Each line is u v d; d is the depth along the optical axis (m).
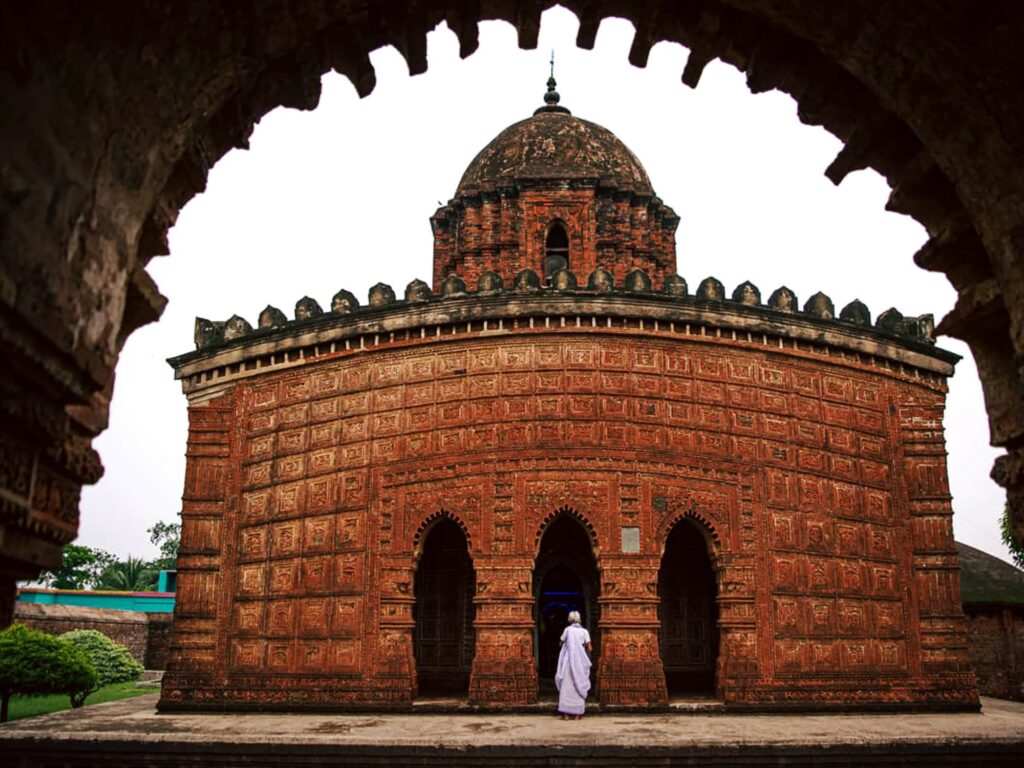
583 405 19.28
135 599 36.62
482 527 18.78
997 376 6.29
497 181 25.80
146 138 5.30
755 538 19.34
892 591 20.56
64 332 4.63
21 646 18.41
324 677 19.20
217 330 22.73
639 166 27.53
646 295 19.69
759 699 18.44
